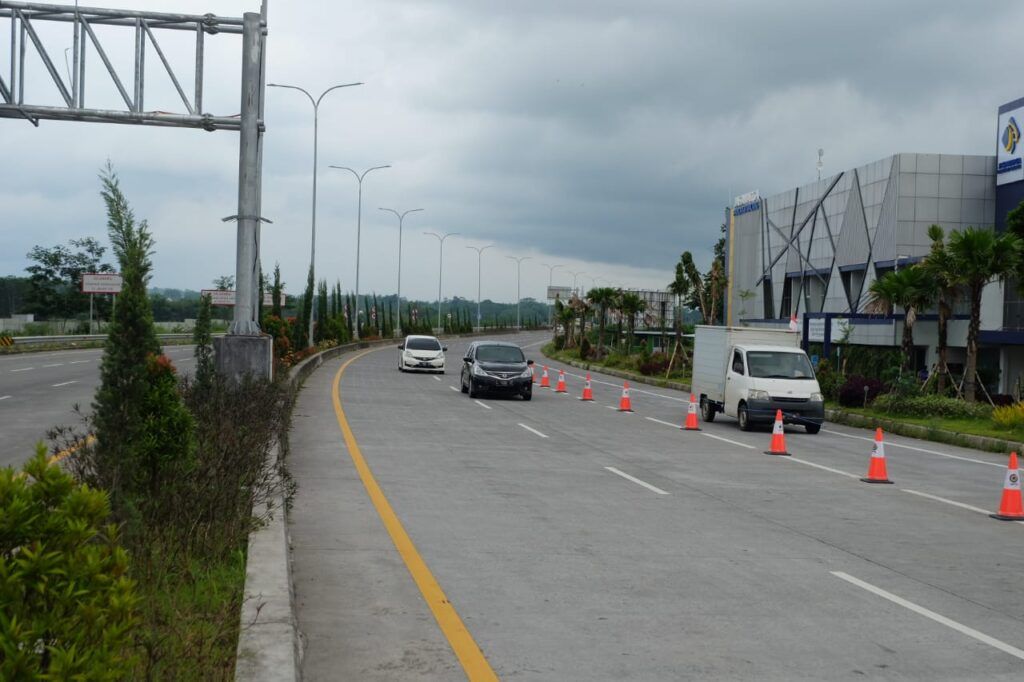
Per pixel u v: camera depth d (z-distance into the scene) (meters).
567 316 79.81
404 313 145.62
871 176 50.00
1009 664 6.27
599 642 6.49
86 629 3.43
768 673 5.96
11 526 3.47
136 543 6.27
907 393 27.84
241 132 18.92
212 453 9.44
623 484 13.96
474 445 18.27
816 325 46.50
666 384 41.91
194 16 18.89
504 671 5.84
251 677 5.00
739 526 10.94
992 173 46.47
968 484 15.45
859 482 15.07
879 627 7.05
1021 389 32.72
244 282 18.80
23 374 35.19
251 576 7.04
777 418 18.70
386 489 12.73
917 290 29.25
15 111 18.83
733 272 72.38
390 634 6.51
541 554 9.16
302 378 34.28
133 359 6.65
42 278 86.12
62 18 18.91
